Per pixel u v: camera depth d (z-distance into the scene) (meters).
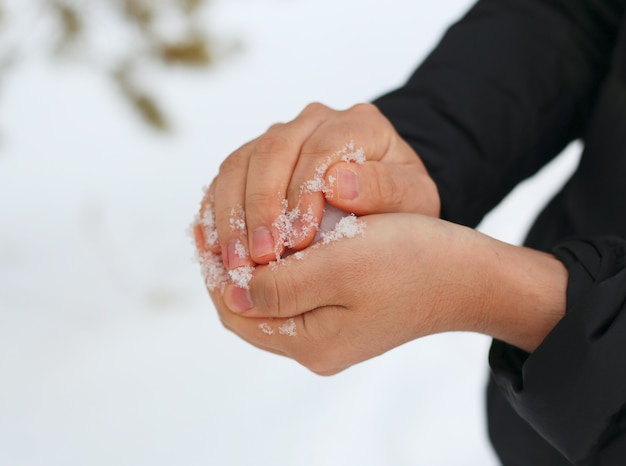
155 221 1.45
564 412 0.50
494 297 0.51
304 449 1.14
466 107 0.64
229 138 1.62
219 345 1.27
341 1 1.97
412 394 1.18
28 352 1.24
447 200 0.63
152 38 1.13
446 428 1.15
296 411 1.18
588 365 0.48
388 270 0.50
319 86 1.77
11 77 1.57
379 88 1.78
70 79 1.69
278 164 0.53
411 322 0.51
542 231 0.72
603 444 0.50
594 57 0.68
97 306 1.30
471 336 1.25
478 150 0.64
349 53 1.84
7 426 1.15
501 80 0.65
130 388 1.20
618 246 0.51
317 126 0.56
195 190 1.51
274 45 1.85
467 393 1.18
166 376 1.22
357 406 1.18
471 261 0.51
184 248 1.41
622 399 0.48
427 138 0.64
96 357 1.24
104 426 1.16
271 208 0.52
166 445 1.14
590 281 0.51
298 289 0.50
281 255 0.52
